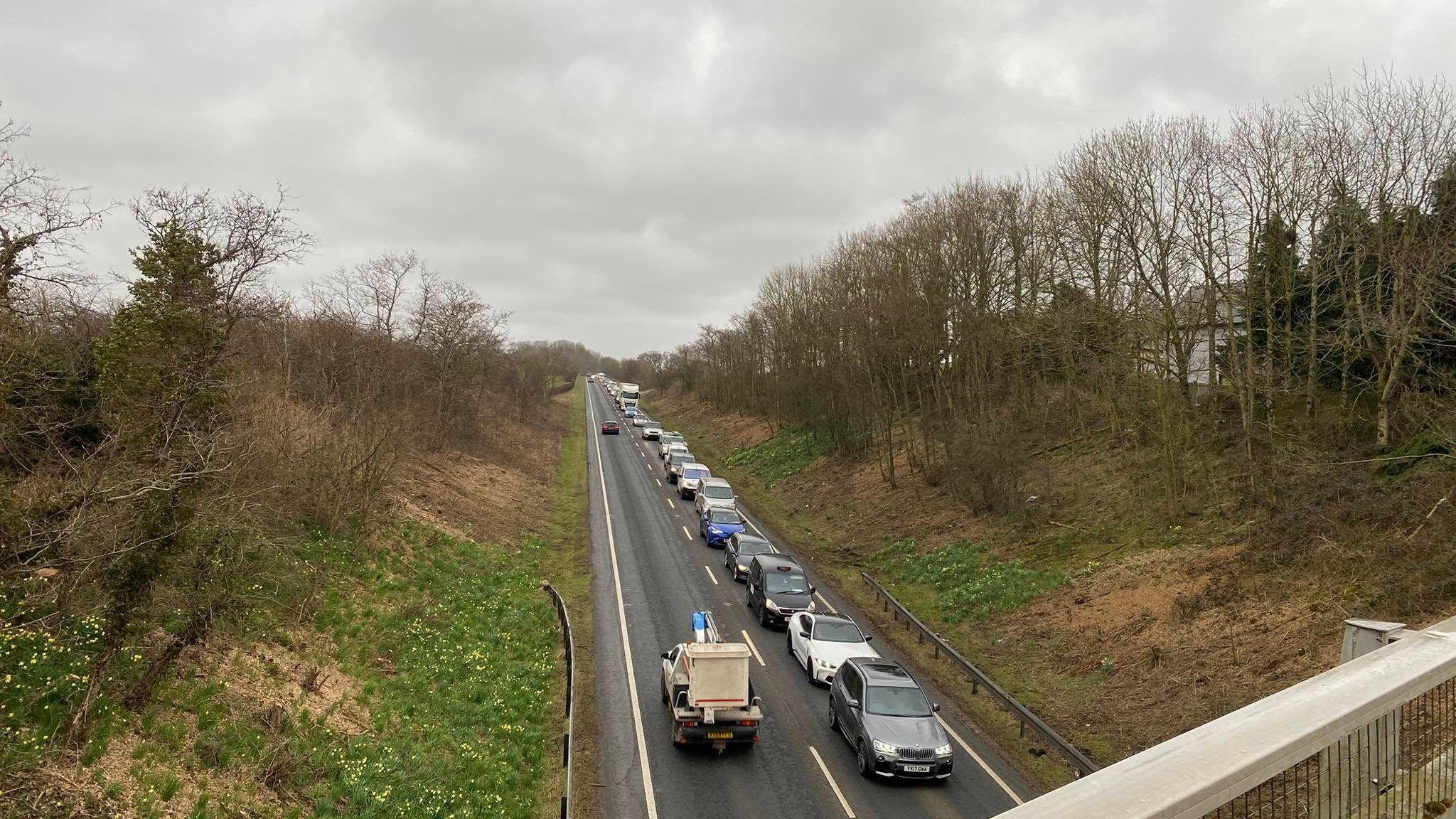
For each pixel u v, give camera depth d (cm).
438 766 1331
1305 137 2367
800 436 5612
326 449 2266
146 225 1303
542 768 1412
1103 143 3022
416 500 2939
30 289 1369
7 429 1260
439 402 4066
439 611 2058
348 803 1156
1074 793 287
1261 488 2208
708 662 1461
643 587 2614
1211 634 1755
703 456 6147
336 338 3195
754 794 1356
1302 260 2533
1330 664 1451
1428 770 447
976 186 3975
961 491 3184
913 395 4828
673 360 11462
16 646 1072
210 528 1380
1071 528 2677
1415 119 2173
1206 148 2586
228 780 1105
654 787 1367
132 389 1231
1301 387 2436
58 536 1070
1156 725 1555
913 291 3744
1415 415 1995
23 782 903
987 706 1791
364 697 1510
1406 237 2009
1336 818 387
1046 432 3628
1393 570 1620
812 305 5334
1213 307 2652
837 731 1631
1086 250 3366
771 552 2700
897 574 2848
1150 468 2770
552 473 4741
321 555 2014
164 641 1302
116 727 1079
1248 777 311
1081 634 2023
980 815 1320
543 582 2578
